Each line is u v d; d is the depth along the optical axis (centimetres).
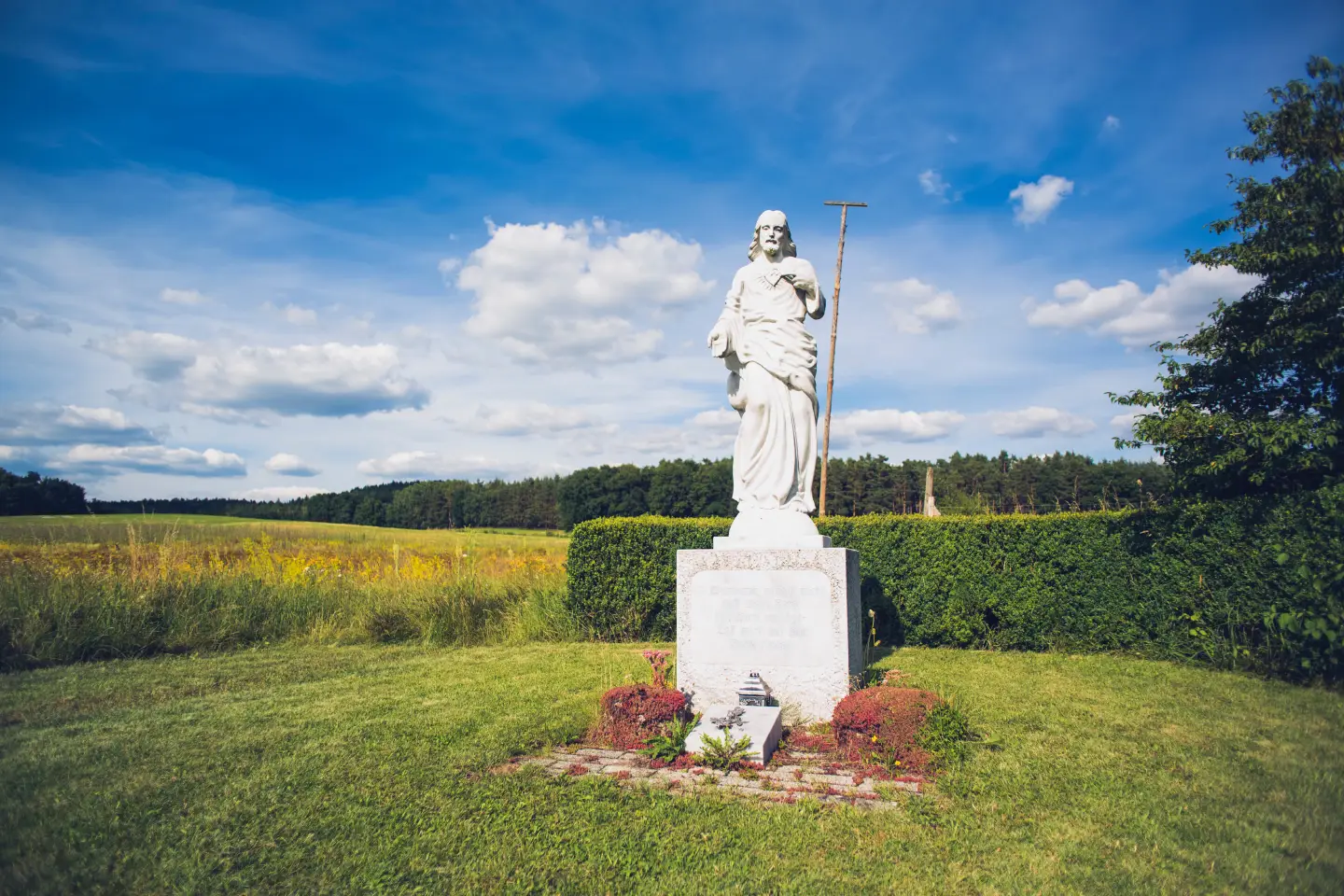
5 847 441
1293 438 930
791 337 823
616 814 488
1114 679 900
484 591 1396
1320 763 576
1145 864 416
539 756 616
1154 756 598
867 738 604
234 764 586
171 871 414
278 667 1018
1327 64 962
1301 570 873
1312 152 974
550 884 401
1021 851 432
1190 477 1082
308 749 625
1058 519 1157
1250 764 575
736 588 752
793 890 393
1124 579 1098
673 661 1025
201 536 1855
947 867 416
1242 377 1059
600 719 676
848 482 4909
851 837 453
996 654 1116
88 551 1459
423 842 448
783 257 849
